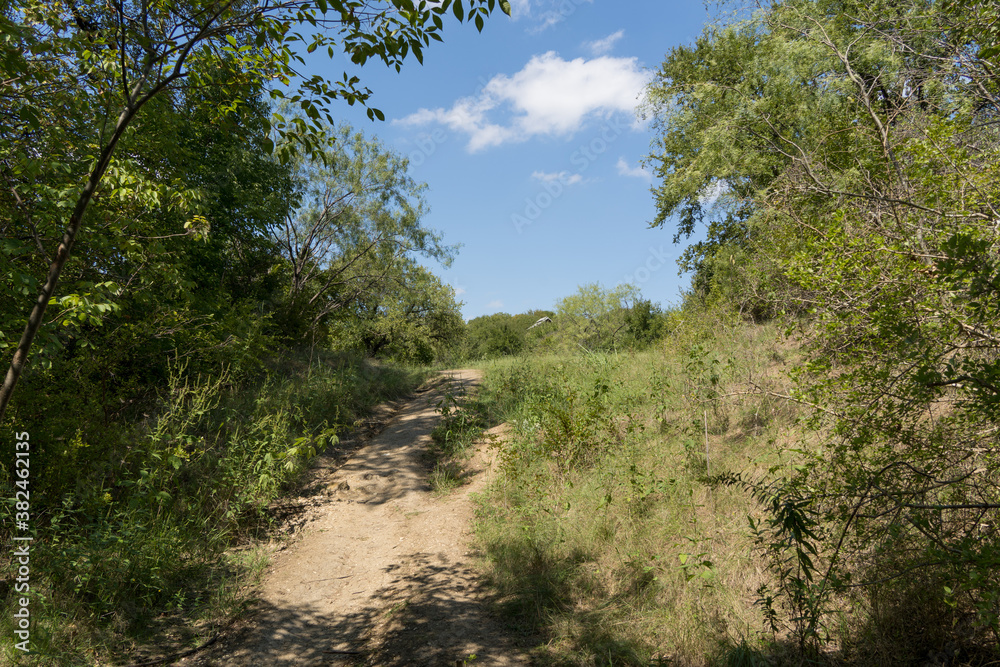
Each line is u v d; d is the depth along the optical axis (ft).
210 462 22.85
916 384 9.27
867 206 13.14
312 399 34.19
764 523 14.67
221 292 36.37
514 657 12.27
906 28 17.01
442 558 18.38
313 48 11.34
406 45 10.89
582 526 17.65
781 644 11.12
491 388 42.06
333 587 17.21
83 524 16.62
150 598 15.14
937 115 13.02
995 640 9.20
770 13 29.32
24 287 12.99
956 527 9.54
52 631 12.69
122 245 19.33
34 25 11.94
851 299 11.28
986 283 7.80
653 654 11.84
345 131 73.15
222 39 11.39
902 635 10.28
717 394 22.48
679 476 18.66
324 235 75.41
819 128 25.16
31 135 14.98
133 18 10.51
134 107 9.98
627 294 73.51
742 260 32.04
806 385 12.61
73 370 20.20
